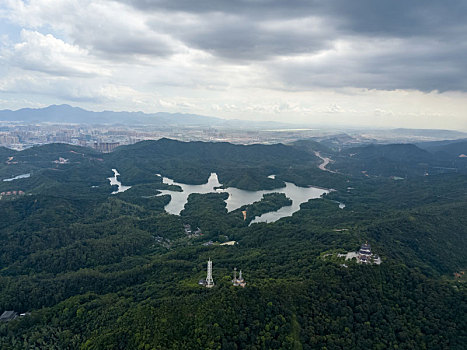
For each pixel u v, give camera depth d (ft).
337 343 445.78
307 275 554.05
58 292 610.24
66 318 538.88
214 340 439.63
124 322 479.41
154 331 451.53
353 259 588.09
